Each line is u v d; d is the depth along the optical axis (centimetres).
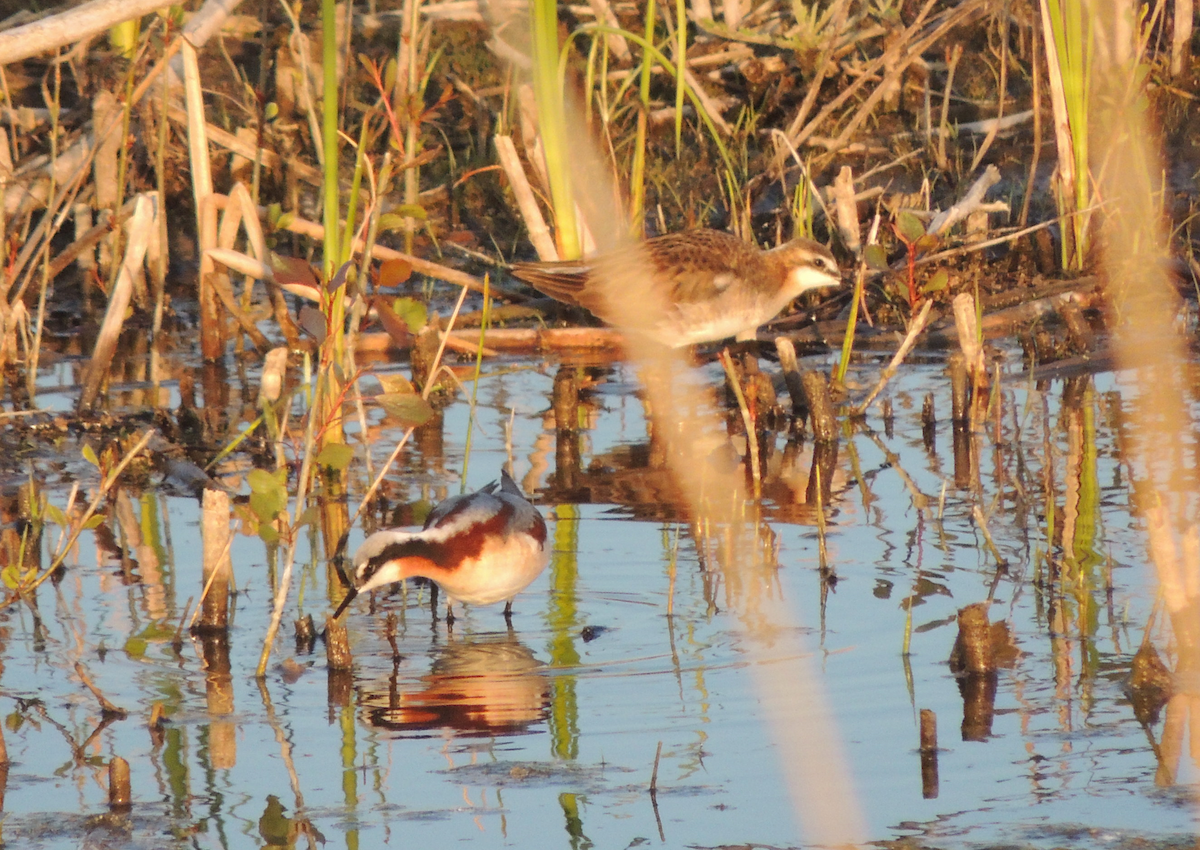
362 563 968
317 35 2048
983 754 834
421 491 1285
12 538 1177
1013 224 1903
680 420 1488
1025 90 2119
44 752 854
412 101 1233
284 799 802
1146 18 2134
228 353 1706
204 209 1622
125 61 1819
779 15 2086
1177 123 2019
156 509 1263
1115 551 1115
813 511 1230
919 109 2111
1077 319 1627
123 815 784
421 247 1933
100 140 1585
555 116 1647
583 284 1580
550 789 807
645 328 1567
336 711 905
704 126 2048
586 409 1533
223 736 874
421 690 930
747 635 993
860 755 832
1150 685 905
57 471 1348
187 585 1096
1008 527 1173
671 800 792
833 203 1898
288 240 1925
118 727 884
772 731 863
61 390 1561
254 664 970
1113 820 761
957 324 1468
